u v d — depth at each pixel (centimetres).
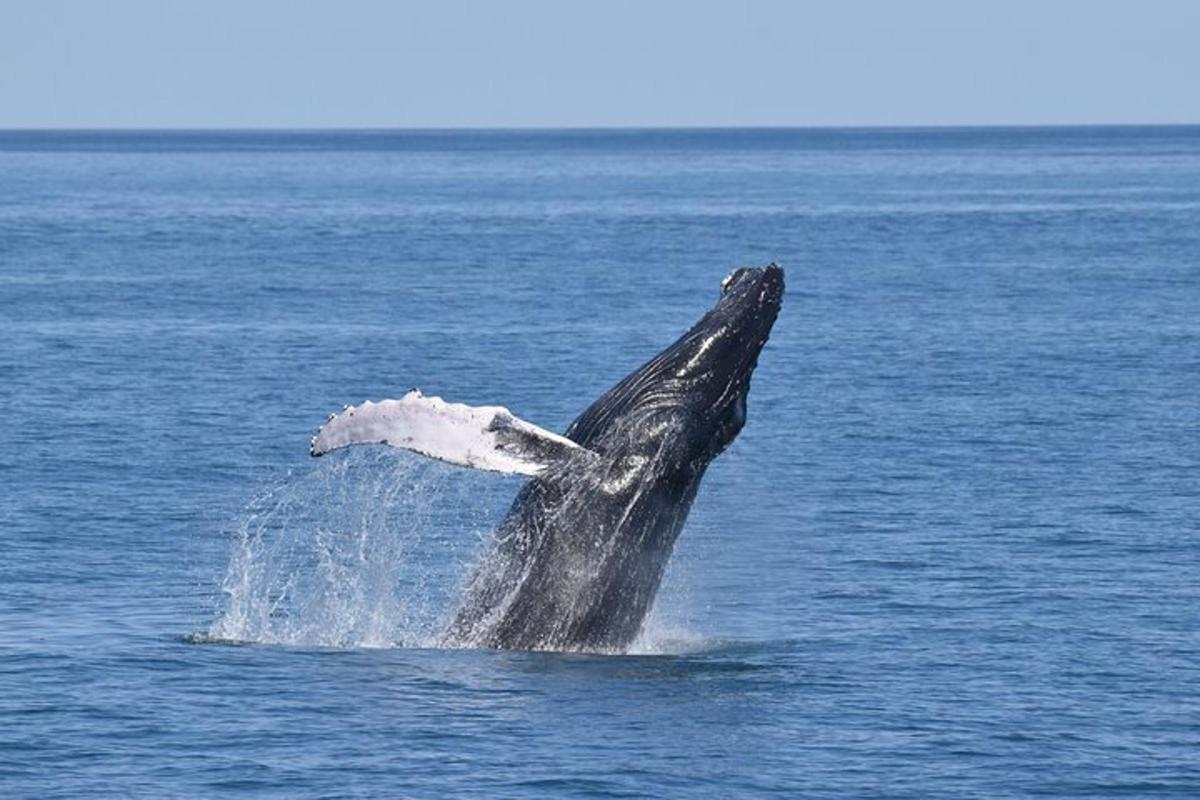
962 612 8619
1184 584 9231
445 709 6712
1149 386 16588
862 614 8588
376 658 7419
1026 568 9600
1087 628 8288
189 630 8069
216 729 6500
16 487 11688
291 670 7244
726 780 6056
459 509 11094
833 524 10825
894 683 7288
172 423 14338
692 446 7525
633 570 7456
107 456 12862
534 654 7388
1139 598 8912
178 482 11975
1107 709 6969
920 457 13088
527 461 7331
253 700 6831
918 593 9031
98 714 6669
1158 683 7344
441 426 7294
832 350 19188
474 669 7200
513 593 7488
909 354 18850
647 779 6041
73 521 10669
